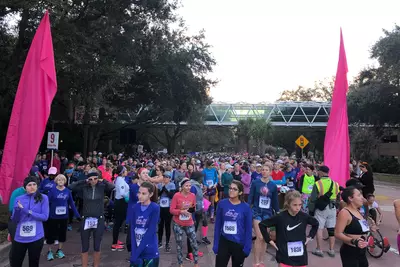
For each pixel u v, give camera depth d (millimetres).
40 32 7480
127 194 8023
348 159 8477
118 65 17062
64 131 31109
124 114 40688
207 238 9250
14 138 7301
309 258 7473
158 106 30625
